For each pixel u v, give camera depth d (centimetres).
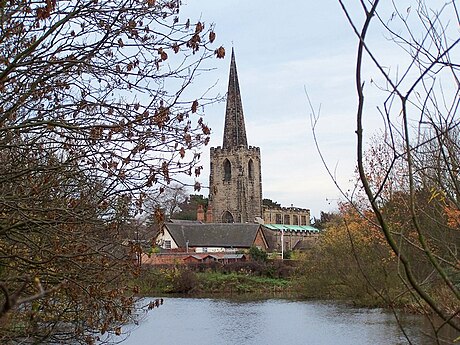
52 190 828
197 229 8669
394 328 2712
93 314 905
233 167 9412
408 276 358
